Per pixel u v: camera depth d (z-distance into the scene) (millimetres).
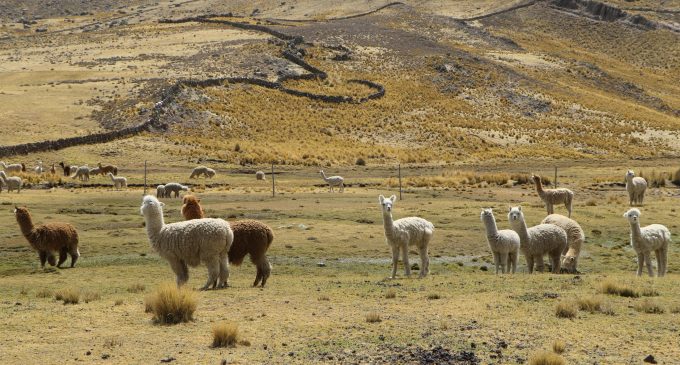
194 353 11672
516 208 21984
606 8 194250
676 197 49969
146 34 152125
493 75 132750
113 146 78125
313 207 41656
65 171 65500
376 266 25438
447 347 11797
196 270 23766
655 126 116812
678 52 175375
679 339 11945
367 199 46656
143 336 12781
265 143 87750
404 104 112562
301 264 25672
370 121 102688
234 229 18672
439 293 16500
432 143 96062
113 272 23578
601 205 43281
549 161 87062
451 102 117562
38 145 74250
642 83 153250
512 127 108500
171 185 48812
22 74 112375
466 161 86375
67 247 25266
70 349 11992
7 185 50469
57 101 94188
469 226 34594
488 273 22969
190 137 85188
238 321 13812
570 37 184000
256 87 108250
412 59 136875
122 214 39344
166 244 17219
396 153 88188
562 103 123312
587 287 16938
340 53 136250
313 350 11750
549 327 12883
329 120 100938
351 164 81500
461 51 146875
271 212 39219
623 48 179375
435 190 54156
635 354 11250
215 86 105625
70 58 128125
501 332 12602
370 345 11984
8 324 13797
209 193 51125
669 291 15969
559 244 22234
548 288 16922
